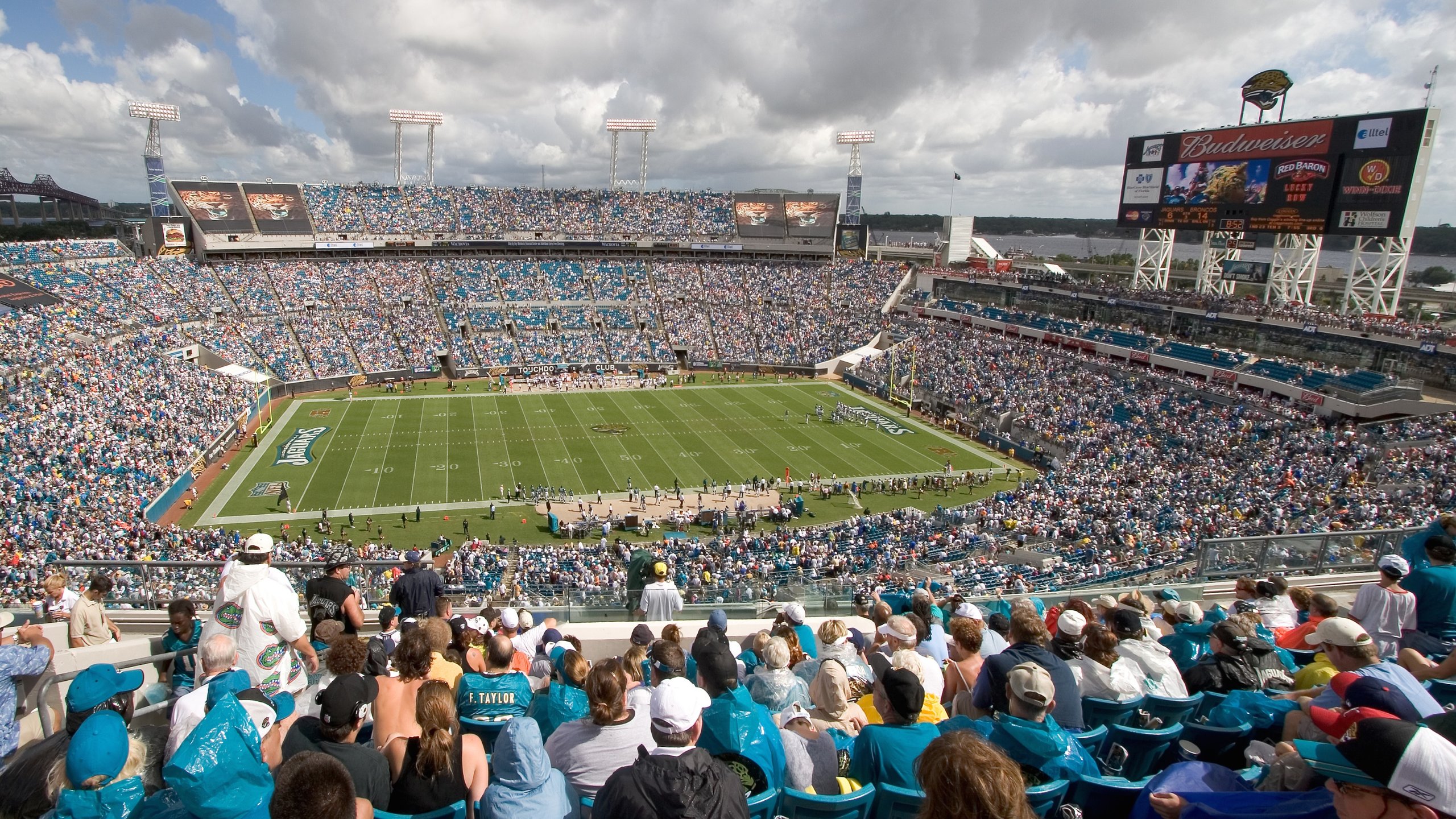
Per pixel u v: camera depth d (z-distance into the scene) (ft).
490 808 17.97
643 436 206.08
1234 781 18.43
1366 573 54.24
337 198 317.63
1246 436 167.84
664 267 341.41
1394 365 170.09
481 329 290.56
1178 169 202.90
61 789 15.97
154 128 294.46
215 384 204.23
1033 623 25.76
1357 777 12.85
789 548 128.98
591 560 119.85
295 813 13.24
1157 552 102.99
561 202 352.28
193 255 284.82
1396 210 166.81
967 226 367.04
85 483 132.57
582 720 21.63
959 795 12.02
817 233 357.20
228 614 26.94
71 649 32.07
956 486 173.58
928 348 275.39
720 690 23.58
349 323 274.16
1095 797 19.95
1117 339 231.09
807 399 252.62
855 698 28.37
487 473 173.78
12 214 451.94
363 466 175.83
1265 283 212.23
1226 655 28.91
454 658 32.55
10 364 165.58
